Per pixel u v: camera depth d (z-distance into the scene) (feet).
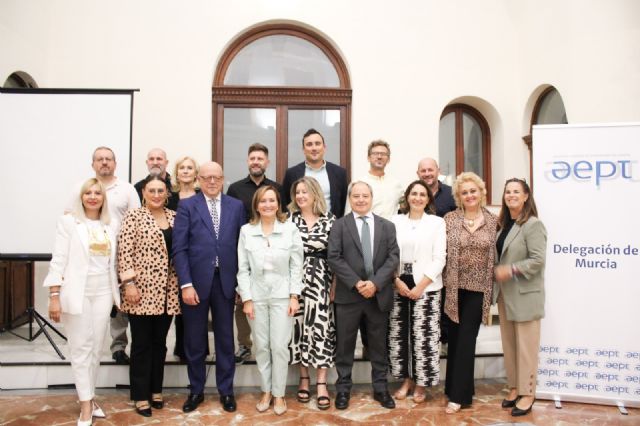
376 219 9.66
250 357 10.97
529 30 15.58
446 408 9.36
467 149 16.98
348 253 9.41
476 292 9.29
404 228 9.89
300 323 9.70
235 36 15.17
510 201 9.28
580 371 9.80
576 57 13.61
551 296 9.91
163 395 10.14
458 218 9.68
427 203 10.01
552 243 9.91
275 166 15.80
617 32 12.41
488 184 16.93
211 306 9.34
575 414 9.26
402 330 9.80
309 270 9.60
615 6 12.42
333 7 15.39
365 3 15.51
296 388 10.68
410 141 15.57
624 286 9.61
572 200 9.84
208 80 14.94
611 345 9.65
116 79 14.64
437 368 9.52
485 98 16.05
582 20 13.35
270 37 15.81
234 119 15.67
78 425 8.46
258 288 9.22
